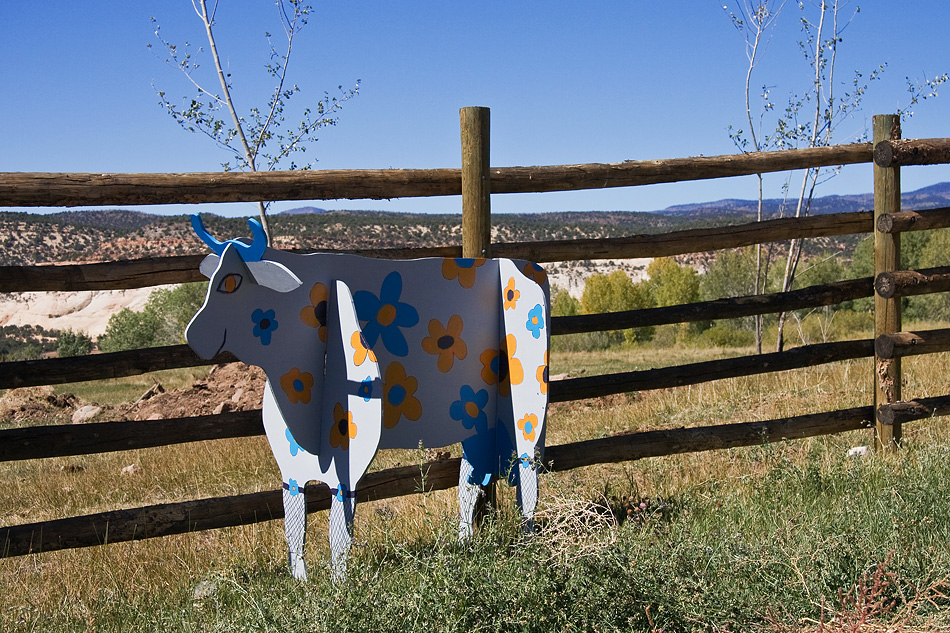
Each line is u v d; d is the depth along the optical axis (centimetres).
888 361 566
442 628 268
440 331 404
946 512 371
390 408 392
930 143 564
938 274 570
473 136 456
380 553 400
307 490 440
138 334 3869
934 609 293
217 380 1216
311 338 365
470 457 430
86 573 420
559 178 477
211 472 768
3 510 706
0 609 375
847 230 573
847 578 306
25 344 8069
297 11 1120
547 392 398
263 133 1127
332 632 267
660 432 511
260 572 395
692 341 4109
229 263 334
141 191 396
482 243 462
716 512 423
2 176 374
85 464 897
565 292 6088
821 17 1192
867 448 571
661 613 277
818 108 1217
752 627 278
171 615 342
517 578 292
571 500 347
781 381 925
